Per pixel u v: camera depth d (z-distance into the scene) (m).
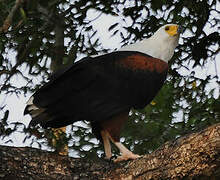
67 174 10.54
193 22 14.38
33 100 11.52
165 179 9.74
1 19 13.06
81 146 13.60
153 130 14.29
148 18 14.27
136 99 12.69
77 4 13.47
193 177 9.56
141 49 13.66
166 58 13.91
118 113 12.20
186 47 14.22
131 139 14.32
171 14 14.43
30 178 10.28
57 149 12.36
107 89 12.30
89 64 12.40
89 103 11.97
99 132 12.30
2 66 13.99
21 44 13.50
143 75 12.89
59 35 11.99
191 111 13.93
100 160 11.24
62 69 12.06
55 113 11.62
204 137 9.53
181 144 9.73
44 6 11.08
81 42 13.80
